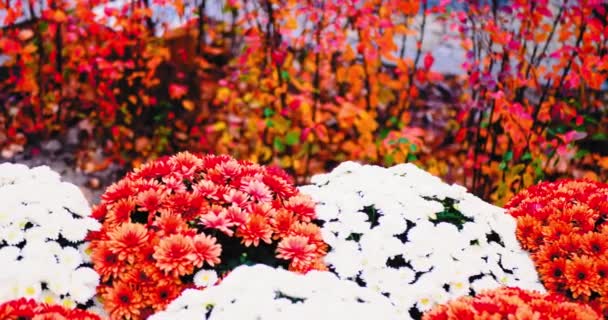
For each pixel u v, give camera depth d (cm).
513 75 254
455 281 175
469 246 180
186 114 278
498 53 252
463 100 272
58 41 274
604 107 273
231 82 277
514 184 254
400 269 176
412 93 263
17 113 277
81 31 265
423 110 274
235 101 271
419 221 182
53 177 188
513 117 250
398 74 266
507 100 254
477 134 255
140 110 277
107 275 169
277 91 263
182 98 279
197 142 274
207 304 149
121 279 169
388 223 180
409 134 251
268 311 145
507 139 263
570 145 255
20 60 273
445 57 283
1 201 174
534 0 245
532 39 252
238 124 273
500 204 253
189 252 166
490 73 248
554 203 190
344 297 151
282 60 261
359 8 255
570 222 185
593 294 178
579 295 177
